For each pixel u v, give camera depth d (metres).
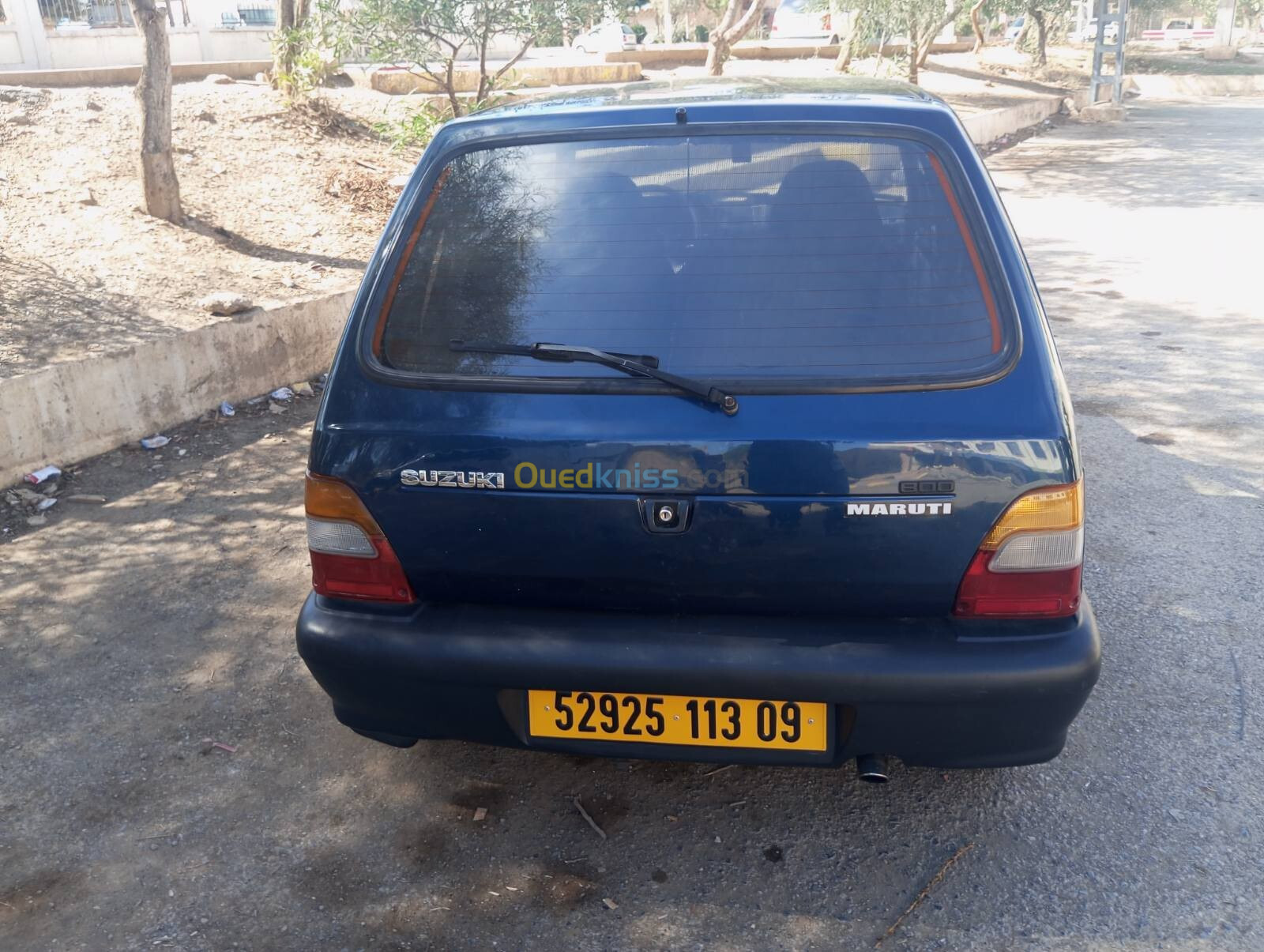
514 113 2.74
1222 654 3.61
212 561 4.43
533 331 2.43
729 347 2.35
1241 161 16.91
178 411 5.82
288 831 2.87
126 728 3.34
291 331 6.50
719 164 2.53
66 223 7.30
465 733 2.54
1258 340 7.27
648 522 2.32
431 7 9.90
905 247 2.42
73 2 16.69
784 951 2.43
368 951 2.46
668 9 33.22
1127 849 2.71
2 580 4.29
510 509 2.37
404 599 2.51
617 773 3.07
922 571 2.29
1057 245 10.85
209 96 10.95
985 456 2.25
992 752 2.39
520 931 2.51
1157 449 5.45
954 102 22.77
